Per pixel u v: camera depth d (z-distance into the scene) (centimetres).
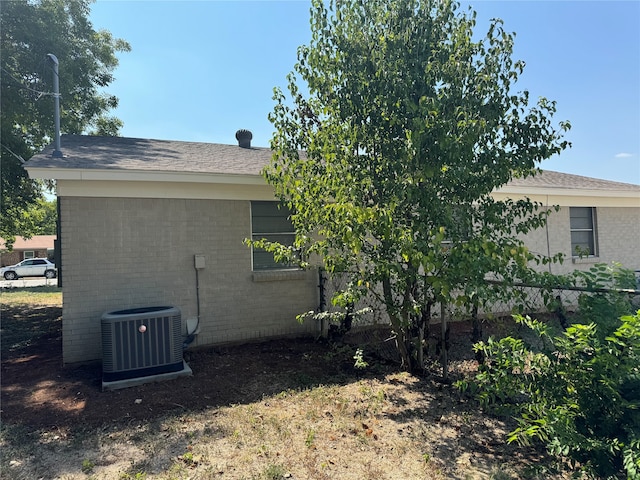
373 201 483
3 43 1198
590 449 273
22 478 327
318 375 579
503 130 473
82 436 398
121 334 546
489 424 420
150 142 950
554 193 982
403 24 468
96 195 630
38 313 1193
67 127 1461
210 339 711
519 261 386
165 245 678
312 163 509
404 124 466
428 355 636
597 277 346
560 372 300
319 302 790
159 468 340
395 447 372
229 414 448
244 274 738
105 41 1566
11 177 1294
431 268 384
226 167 732
